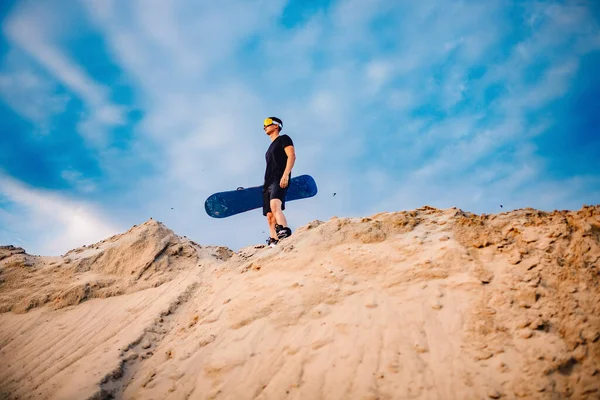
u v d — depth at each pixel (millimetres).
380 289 3840
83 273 6000
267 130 6090
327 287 4020
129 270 5934
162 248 6180
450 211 4746
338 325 3516
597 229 3506
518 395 2572
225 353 3596
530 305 3180
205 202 6113
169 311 4754
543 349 2807
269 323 3803
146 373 3711
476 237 4105
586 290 3074
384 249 4371
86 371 3738
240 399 3068
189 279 5488
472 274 3666
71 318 5098
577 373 2602
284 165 5617
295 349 3387
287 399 2955
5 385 3988
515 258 3637
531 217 4125
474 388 2680
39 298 5543
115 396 3490
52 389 3639
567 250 3471
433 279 3764
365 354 3148
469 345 3021
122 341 4223
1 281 5977
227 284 4934
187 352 3805
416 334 3234
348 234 4785
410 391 2760
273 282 4410
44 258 6711
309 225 5379
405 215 4844
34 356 4410
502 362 2803
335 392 2893
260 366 3336
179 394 3328
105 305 5297
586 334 2779
